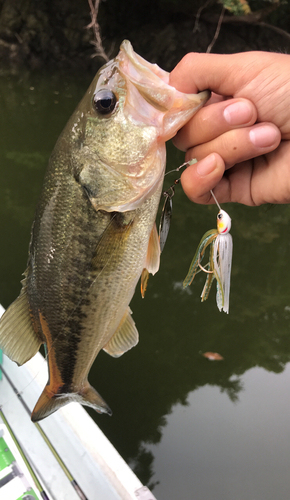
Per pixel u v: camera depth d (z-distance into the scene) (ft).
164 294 3.11
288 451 2.02
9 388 1.47
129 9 7.93
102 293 0.90
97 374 2.33
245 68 0.76
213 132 0.79
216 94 0.88
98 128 0.82
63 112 7.16
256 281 3.53
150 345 2.63
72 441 1.27
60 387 0.98
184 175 0.86
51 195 0.86
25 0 7.91
